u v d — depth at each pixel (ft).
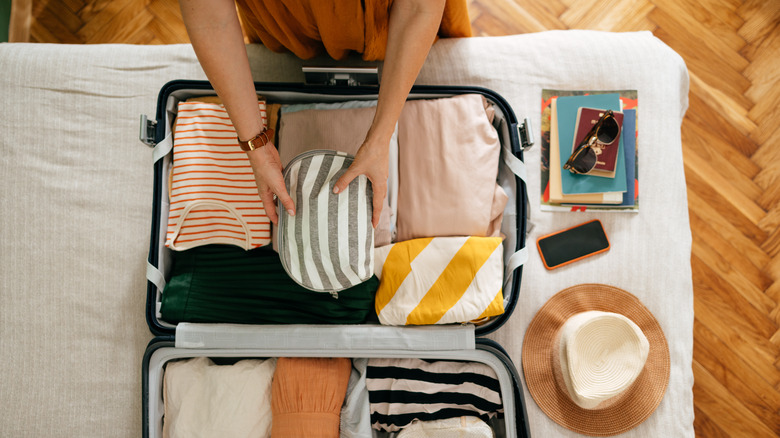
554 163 3.74
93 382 3.61
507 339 3.65
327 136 3.46
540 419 3.55
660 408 3.52
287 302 3.37
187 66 3.89
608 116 3.59
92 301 3.68
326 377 3.27
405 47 2.31
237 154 3.41
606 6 4.85
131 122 3.85
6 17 4.50
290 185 3.04
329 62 3.91
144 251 3.76
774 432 4.43
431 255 3.31
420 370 3.36
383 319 3.31
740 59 4.77
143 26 4.80
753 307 4.55
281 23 2.98
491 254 3.29
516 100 3.85
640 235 3.73
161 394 3.38
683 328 3.62
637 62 3.85
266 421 3.30
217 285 3.36
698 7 4.82
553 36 3.94
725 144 4.73
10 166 3.73
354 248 3.05
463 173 3.38
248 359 3.43
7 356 3.59
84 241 3.73
